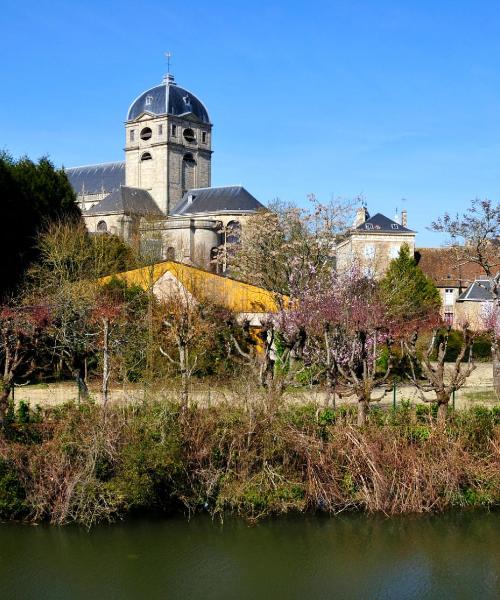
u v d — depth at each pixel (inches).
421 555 602.9
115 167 4074.8
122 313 1127.0
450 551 610.2
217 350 1091.3
